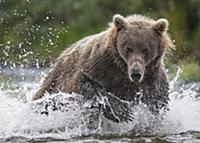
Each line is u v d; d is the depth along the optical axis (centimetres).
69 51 1420
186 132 1250
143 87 1288
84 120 1294
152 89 1296
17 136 1209
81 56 1338
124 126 1298
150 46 1252
